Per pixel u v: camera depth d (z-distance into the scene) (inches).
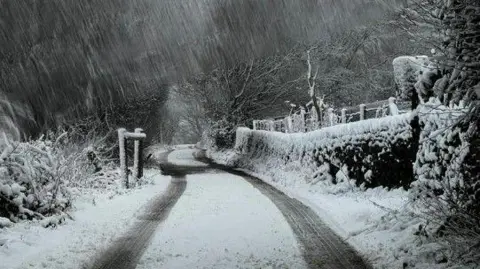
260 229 394.3
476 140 276.4
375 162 510.0
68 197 456.1
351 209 455.8
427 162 347.9
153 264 297.7
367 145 524.1
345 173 576.1
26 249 322.3
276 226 405.4
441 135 323.9
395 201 441.4
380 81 1518.2
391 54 1441.9
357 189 538.6
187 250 330.6
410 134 445.7
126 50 719.7
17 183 405.1
